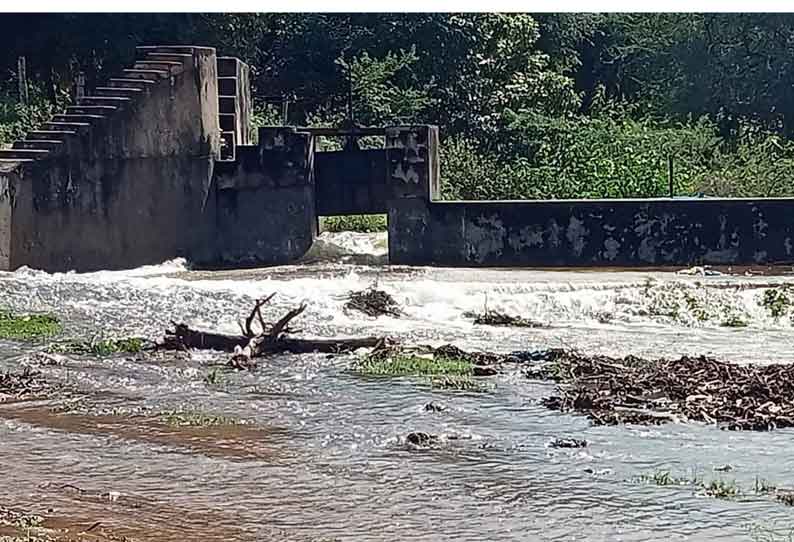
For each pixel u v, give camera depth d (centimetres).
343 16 4725
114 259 2795
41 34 4512
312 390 1590
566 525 1038
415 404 1506
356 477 1181
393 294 2294
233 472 1196
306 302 2267
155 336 1983
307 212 2983
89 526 1017
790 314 2195
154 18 4519
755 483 1159
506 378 1662
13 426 1380
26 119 3888
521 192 3747
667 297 2245
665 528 1027
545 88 4612
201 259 2969
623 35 5453
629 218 2816
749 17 4969
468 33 4472
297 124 4406
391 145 2917
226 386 1617
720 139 4488
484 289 2300
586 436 1349
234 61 3247
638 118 5028
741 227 2775
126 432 1356
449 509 1082
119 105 2802
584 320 2195
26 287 2388
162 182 2894
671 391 1555
